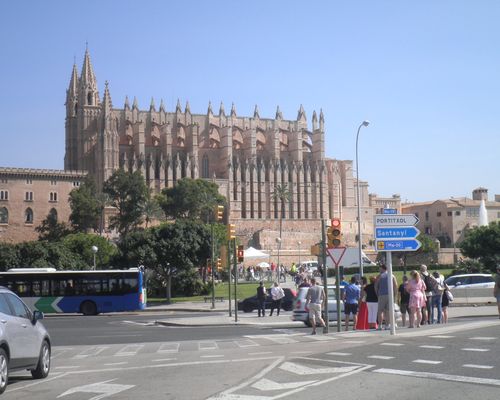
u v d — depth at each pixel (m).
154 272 69.75
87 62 162.75
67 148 165.50
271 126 185.38
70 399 12.61
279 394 12.02
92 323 41.81
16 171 138.88
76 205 133.75
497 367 13.89
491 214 178.50
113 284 53.66
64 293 53.31
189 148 163.88
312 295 25.83
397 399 11.05
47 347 16.50
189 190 143.00
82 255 97.38
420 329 23.50
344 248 26.17
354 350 18.27
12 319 14.62
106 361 19.44
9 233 138.00
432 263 116.88
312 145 180.12
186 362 17.92
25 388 14.52
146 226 138.25
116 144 152.62
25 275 53.44
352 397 11.42
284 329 31.00
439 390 11.68
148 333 31.50
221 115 176.75
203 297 68.00
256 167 170.00
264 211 169.62
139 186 137.00
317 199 176.38
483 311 36.09
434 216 180.50
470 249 93.75
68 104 166.50
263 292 40.50
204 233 69.31
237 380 14.07
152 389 13.36
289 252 155.75
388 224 23.02
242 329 32.16
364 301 26.55
